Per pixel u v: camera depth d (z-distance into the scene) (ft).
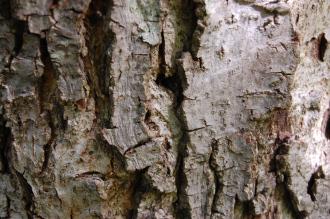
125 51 1.14
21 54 1.12
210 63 1.19
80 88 1.14
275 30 1.22
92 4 1.12
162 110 1.19
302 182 1.34
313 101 1.35
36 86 1.14
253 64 1.21
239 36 1.20
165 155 1.20
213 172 1.25
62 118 1.16
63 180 1.17
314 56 1.34
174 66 1.18
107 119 1.16
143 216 1.22
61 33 1.11
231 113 1.22
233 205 1.27
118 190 1.21
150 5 1.14
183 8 1.17
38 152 1.17
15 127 1.16
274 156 1.30
